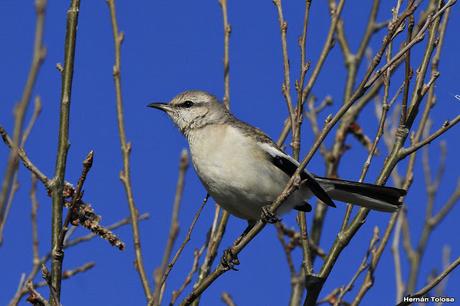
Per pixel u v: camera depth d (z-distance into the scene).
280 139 12.38
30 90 6.45
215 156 11.73
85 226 9.37
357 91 8.91
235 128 11.93
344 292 10.80
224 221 11.60
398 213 11.18
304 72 10.90
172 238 6.31
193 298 9.59
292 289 12.27
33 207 9.59
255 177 11.55
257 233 10.09
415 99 10.62
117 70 10.98
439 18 10.43
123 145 10.45
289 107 11.20
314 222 14.04
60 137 9.23
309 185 11.29
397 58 8.82
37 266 9.34
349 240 10.73
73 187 9.41
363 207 11.07
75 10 9.57
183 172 6.16
